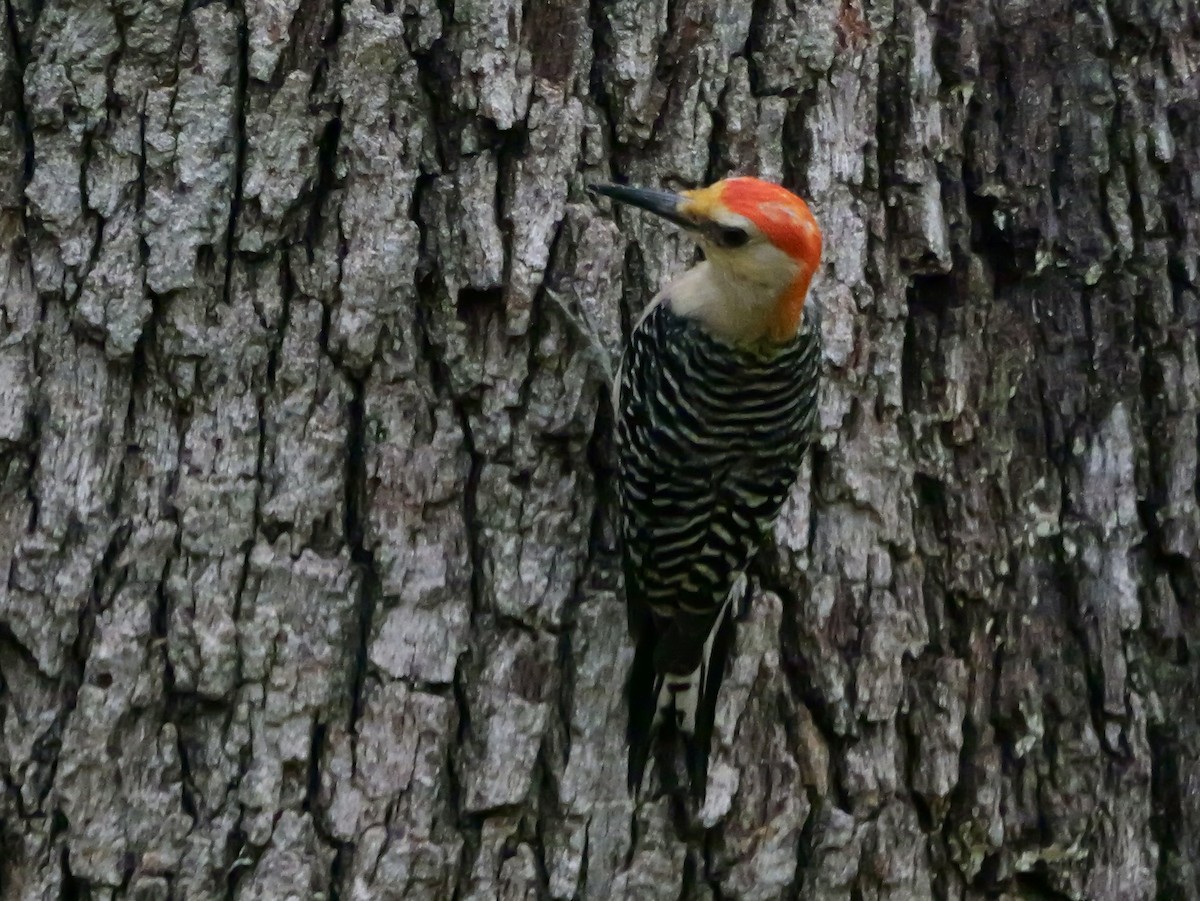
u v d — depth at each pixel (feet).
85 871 23.82
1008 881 28.27
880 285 28.50
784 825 26.78
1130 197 29.94
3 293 24.73
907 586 28.12
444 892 25.12
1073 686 28.78
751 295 25.43
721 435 25.80
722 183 26.14
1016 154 29.68
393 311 25.73
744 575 27.48
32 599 24.08
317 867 24.64
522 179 26.68
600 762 26.08
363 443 25.59
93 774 23.95
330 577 25.12
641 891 26.00
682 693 26.25
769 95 28.27
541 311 26.66
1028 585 28.94
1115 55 30.14
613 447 27.25
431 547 25.67
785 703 27.35
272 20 25.44
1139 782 28.76
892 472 28.17
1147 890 28.60
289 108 25.44
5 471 24.36
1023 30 29.94
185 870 24.11
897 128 28.81
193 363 24.90
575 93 27.17
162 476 24.68
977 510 28.71
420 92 26.37
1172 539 29.37
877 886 27.32
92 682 24.06
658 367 26.04
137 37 25.16
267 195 25.23
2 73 24.93
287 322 25.36
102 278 24.76
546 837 25.81
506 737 25.58
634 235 27.94
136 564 24.41
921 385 28.91
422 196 26.32
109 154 25.04
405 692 25.22
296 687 24.77
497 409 26.27
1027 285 29.73
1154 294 29.84
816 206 28.25
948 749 27.86
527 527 26.30
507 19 26.58
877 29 28.81
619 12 27.48
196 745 24.47
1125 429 29.45
